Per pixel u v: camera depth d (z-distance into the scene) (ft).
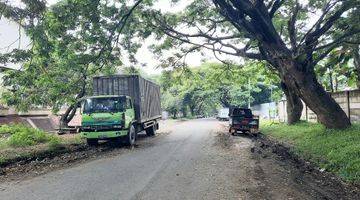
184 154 53.88
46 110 118.01
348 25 57.41
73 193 29.99
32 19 46.80
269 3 69.97
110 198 28.17
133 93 76.13
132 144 69.36
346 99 77.20
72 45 60.44
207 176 36.60
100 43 60.44
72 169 42.27
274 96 144.77
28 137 68.95
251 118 90.58
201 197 28.35
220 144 68.69
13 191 31.35
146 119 82.12
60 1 55.01
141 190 30.71
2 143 64.44
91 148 65.26
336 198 29.35
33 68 53.88
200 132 104.27
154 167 42.32
